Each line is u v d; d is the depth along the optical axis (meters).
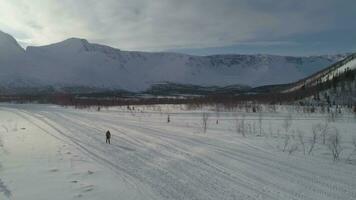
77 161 16.95
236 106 75.69
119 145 22.69
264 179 13.30
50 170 14.81
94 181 13.14
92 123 40.94
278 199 10.93
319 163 16.31
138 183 12.88
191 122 42.34
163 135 28.25
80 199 10.99
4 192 11.57
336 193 11.52
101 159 17.66
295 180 13.15
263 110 69.25
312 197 11.11
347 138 26.05
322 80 138.88
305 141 24.19
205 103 87.00
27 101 141.25
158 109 74.25
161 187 12.31
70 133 29.89
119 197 11.20
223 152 19.48
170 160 17.28
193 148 21.09
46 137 26.64
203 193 11.55
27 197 11.12
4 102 140.88
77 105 97.31
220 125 37.94
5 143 22.66
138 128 34.50
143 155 18.81
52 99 141.38
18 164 15.91
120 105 99.88
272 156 18.17
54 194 11.47
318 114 58.81
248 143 23.16
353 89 99.69
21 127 35.31
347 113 61.78
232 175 13.97
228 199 10.95
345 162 16.64
